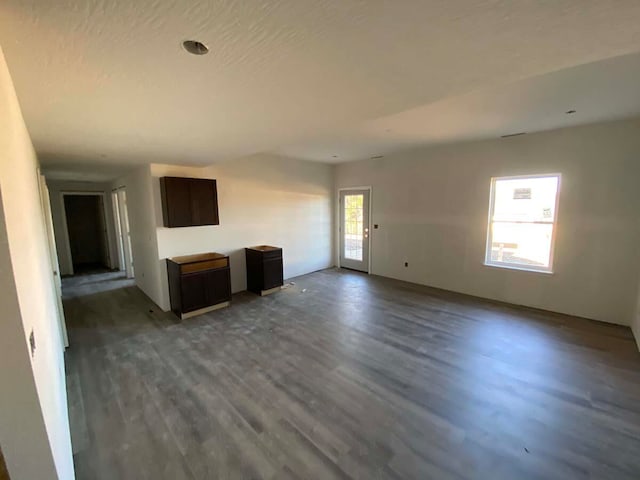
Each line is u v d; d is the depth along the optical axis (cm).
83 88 162
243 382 272
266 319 414
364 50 130
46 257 268
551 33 118
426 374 280
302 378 277
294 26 111
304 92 179
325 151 538
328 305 466
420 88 176
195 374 285
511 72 155
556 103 287
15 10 94
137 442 205
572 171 391
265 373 286
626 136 353
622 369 282
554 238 415
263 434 212
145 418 228
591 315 395
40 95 166
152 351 329
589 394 248
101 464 188
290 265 625
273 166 575
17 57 124
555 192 413
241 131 267
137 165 451
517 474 179
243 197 531
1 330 87
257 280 519
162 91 172
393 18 107
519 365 292
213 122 237
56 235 681
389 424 220
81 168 472
